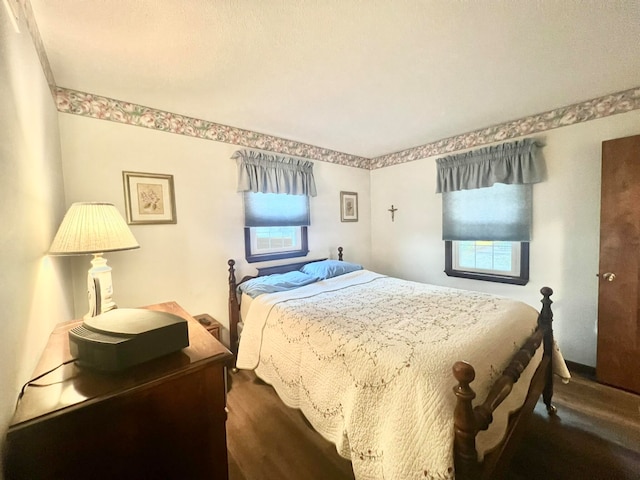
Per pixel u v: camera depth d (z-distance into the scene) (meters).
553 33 1.46
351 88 2.03
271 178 2.97
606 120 2.25
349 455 1.37
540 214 2.63
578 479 1.44
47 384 0.84
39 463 0.70
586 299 2.43
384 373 1.31
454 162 3.11
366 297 2.36
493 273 3.03
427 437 1.06
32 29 1.22
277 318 2.08
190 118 2.51
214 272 2.68
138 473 0.85
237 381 2.40
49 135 1.56
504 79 1.94
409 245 3.70
